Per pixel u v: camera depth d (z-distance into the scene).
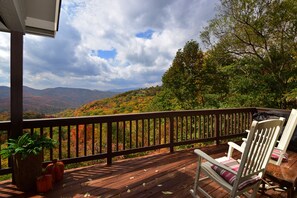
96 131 7.14
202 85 12.72
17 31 2.67
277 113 4.92
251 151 1.79
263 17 9.13
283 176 2.21
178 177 3.04
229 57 10.91
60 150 3.21
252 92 9.28
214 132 5.15
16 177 2.58
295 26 8.81
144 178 2.99
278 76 9.35
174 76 13.22
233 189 1.85
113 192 2.56
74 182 2.84
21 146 2.53
